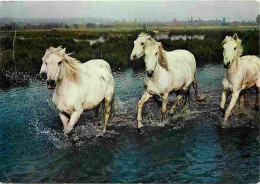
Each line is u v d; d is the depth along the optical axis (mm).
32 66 11766
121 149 4770
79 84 4676
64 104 4566
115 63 13148
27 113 6762
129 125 5867
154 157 4484
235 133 5375
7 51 13000
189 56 6785
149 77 5547
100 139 5168
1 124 6004
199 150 4703
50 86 4188
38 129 5734
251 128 5598
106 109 5383
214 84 9281
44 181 3859
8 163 4324
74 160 4414
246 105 6949
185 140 5105
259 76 6266
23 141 5137
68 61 4551
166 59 5547
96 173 4043
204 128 5648
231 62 5480
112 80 5492
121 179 3877
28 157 4520
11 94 8562
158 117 6328
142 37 5941
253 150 4660
